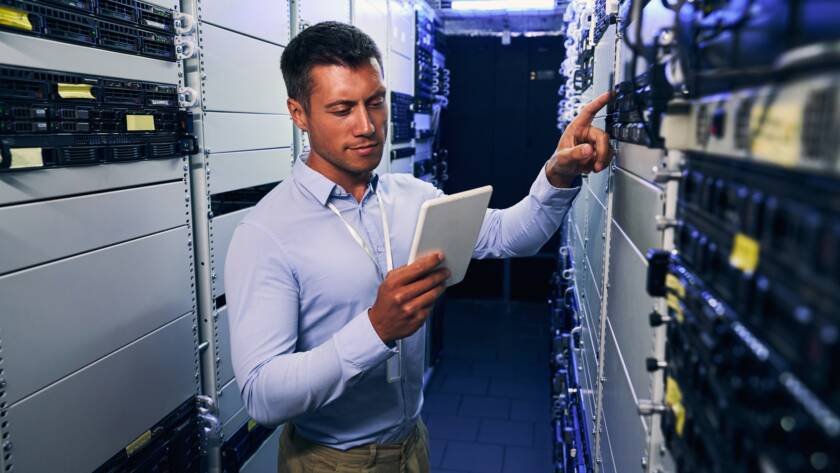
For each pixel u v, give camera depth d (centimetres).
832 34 39
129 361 155
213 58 186
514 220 170
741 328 55
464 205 125
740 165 58
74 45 133
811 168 42
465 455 338
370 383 151
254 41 212
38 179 125
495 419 377
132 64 152
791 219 45
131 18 150
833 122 39
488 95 575
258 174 220
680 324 78
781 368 46
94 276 142
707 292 67
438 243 125
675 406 80
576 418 232
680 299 77
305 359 125
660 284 86
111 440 149
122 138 149
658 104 90
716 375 62
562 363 301
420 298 119
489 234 176
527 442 350
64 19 129
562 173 153
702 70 70
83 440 139
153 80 161
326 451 154
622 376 130
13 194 119
